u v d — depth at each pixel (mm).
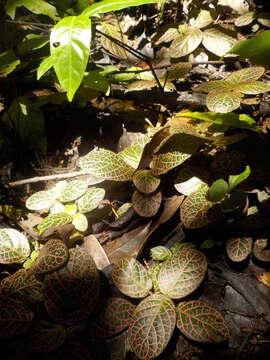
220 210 447
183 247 440
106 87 548
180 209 465
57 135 630
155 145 506
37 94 583
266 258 423
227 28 650
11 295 409
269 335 377
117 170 503
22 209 537
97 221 509
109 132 604
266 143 509
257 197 470
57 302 395
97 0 617
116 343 383
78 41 395
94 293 399
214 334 366
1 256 443
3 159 591
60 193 504
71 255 427
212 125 510
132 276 414
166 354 378
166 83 587
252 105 561
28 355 373
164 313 380
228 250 431
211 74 634
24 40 577
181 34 659
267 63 413
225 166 486
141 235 472
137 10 740
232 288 416
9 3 567
